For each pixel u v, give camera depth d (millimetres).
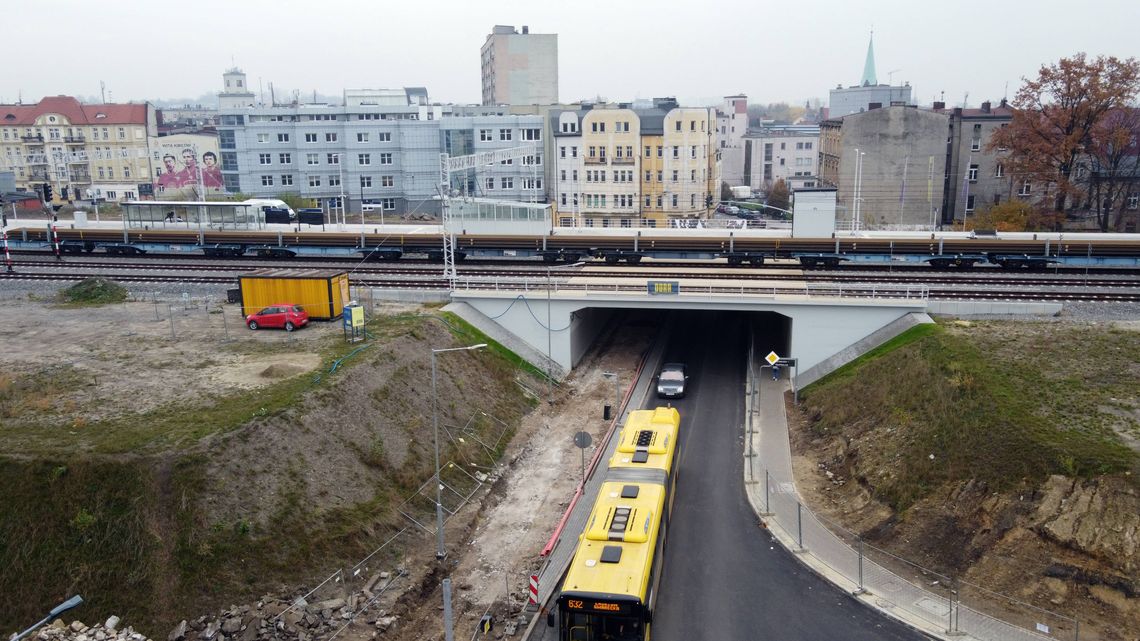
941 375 33844
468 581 26422
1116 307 42531
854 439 34125
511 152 63938
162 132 127375
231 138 105562
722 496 32188
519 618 24391
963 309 41500
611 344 52344
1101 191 81688
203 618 22812
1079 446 26562
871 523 28953
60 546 23891
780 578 26391
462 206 63062
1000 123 90625
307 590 24281
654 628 23891
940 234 60469
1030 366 33469
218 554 23984
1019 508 25750
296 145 105750
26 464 25422
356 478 28891
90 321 43438
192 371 34219
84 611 22797
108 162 117938
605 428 38875
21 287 51719
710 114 100312
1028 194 91312
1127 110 69438
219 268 57906
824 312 42469
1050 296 44750
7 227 69062
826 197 58594
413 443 32344
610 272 54188
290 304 42000
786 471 34281
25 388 32062
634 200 94875
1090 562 23625
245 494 25750
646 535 23297
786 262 61219
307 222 68438
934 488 28469
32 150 117188
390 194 107438
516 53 129625
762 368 46125
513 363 43688
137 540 23844
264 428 28125
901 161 91562
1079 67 66812
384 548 26906
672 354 50406
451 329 42812
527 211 61781
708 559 27594
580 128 95125
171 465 25391
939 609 24250
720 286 44562
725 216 108688
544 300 45375
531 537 29062
